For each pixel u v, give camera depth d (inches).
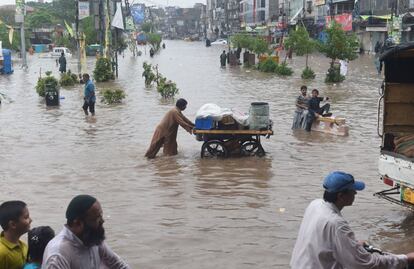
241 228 338.3
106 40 1619.1
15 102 971.9
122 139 628.4
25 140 626.5
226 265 285.3
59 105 922.7
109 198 400.5
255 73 1610.5
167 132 535.5
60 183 442.3
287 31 3120.1
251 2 4648.1
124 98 991.6
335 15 2640.3
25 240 314.2
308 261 177.6
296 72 1622.8
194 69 1804.9
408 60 366.3
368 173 469.4
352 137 629.3
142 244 313.1
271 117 775.7
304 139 620.1
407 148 345.7
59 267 152.7
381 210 373.7
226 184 437.1
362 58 2098.9
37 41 3887.8
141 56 2891.2
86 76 805.9
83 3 1397.6
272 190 419.2
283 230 335.6
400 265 180.9
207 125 521.3
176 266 283.9
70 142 613.0
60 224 344.5
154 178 456.8
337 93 1060.5
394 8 2016.5
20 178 458.3
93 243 158.4
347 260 173.2
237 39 2064.5
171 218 356.5
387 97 370.0
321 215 177.3
